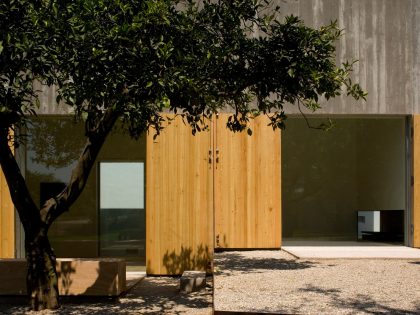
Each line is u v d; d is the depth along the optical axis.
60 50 5.34
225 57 6.88
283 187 11.72
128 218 10.27
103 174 10.31
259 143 10.35
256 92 7.35
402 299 5.66
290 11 10.33
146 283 8.73
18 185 6.50
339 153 11.83
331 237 11.79
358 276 7.25
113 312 6.29
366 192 11.77
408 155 10.58
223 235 10.34
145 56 5.36
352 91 7.27
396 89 10.40
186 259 9.59
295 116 10.75
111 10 5.45
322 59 6.95
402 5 10.45
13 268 6.93
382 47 10.39
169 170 9.71
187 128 9.73
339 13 10.37
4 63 5.43
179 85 5.45
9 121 6.24
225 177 10.34
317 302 5.50
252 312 5.04
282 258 9.31
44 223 6.53
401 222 11.10
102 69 5.34
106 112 6.61
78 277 6.90
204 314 6.14
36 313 6.25
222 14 6.78
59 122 10.12
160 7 5.29
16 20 5.12
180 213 9.66
